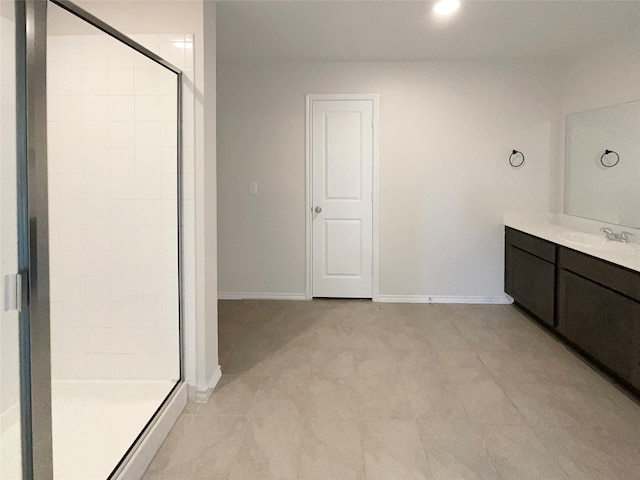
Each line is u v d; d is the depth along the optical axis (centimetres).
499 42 381
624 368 269
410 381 290
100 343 268
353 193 467
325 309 445
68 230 265
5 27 168
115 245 265
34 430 171
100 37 256
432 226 464
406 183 462
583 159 405
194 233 263
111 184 263
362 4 300
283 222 474
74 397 254
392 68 450
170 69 251
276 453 215
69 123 260
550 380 291
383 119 456
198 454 215
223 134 468
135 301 267
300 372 303
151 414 230
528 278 405
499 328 391
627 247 316
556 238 354
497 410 254
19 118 166
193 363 266
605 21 330
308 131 462
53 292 266
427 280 470
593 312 302
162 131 259
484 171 456
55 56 256
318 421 243
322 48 401
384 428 236
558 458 210
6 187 170
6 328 171
